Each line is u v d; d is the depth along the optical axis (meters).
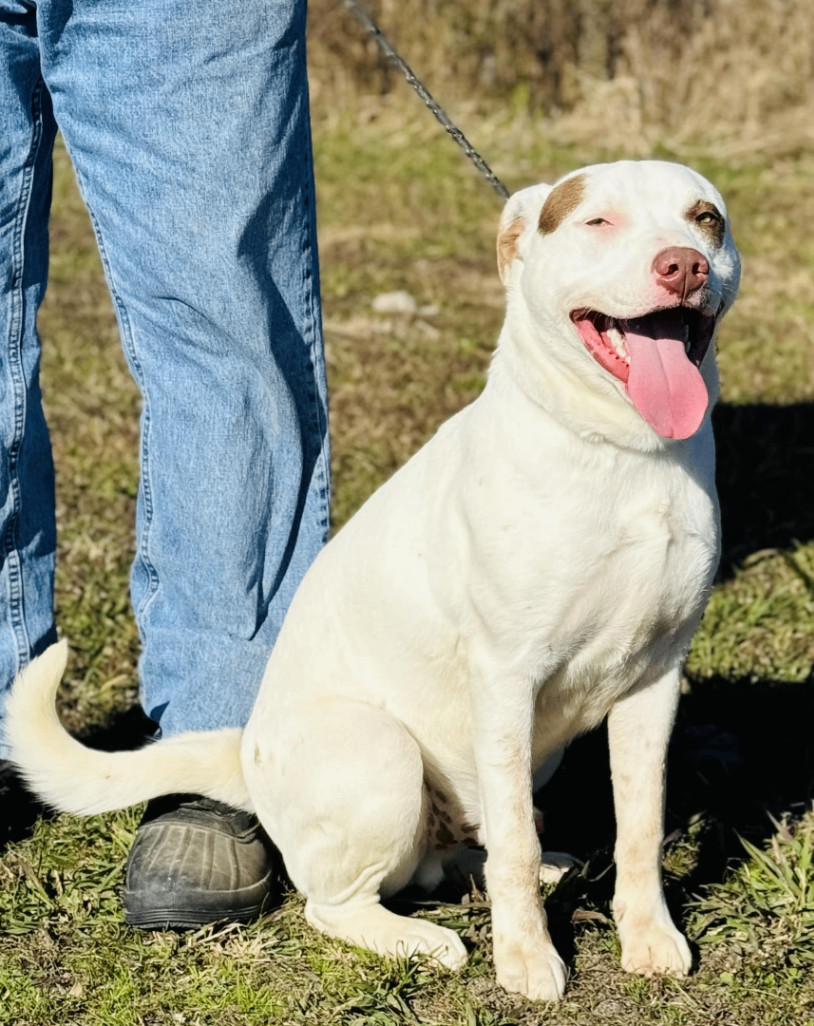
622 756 2.64
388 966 2.52
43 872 2.87
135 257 2.72
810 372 6.20
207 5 2.56
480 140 10.60
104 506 4.87
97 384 6.07
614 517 2.40
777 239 8.40
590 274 2.35
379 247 8.36
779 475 5.12
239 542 2.85
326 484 2.98
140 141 2.63
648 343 2.36
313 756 2.61
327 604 2.76
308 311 2.86
